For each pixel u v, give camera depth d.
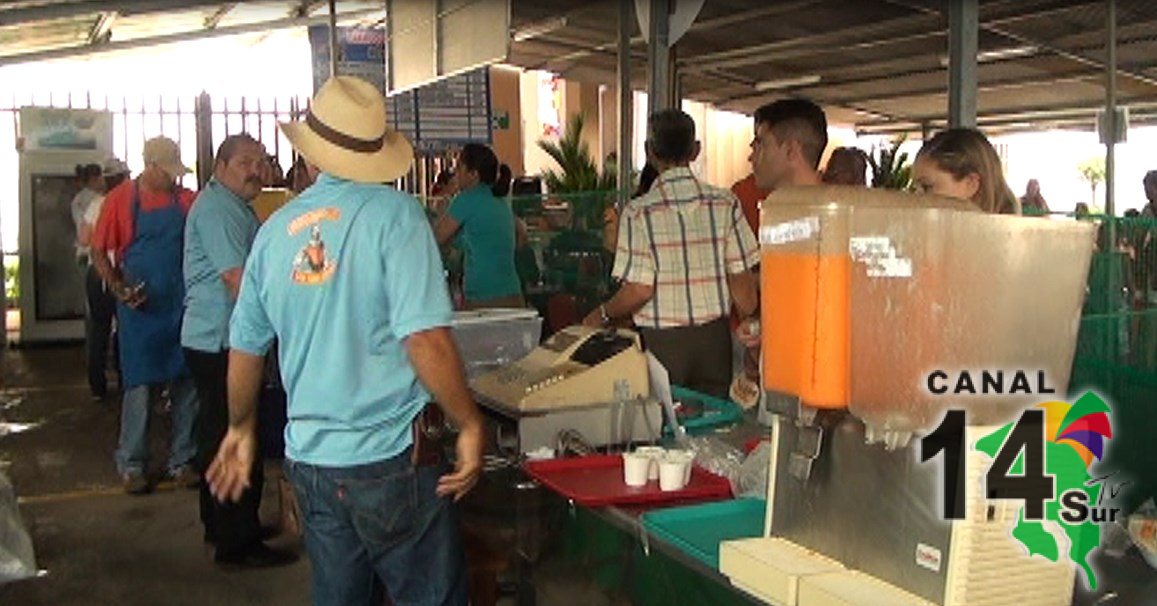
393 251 2.12
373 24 10.02
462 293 5.86
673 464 2.26
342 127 2.17
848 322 1.53
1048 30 6.29
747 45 7.87
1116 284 3.43
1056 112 9.68
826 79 8.91
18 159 9.16
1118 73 7.24
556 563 2.69
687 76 9.26
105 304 7.21
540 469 2.45
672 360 3.47
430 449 2.22
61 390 7.62
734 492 2.27
